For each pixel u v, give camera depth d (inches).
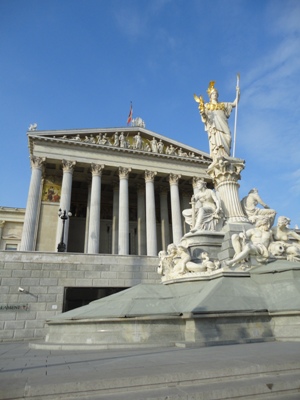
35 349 424.5
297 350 261.4
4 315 795.4
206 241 601.9
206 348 308.2
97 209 1722.4
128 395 162.6
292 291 409.7
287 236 585.3
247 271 481.1
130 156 1931.6
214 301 394.3
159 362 225.9
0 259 843.4
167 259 596.4
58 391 162.2
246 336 364.5
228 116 788.6
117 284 908.6
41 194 1893.5
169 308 403.9
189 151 2106.3
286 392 174.6
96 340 381.1
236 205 679.7
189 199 2192.4
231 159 720.3
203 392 163.5
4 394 156.5
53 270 871.7
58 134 1831.9
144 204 2078.0
